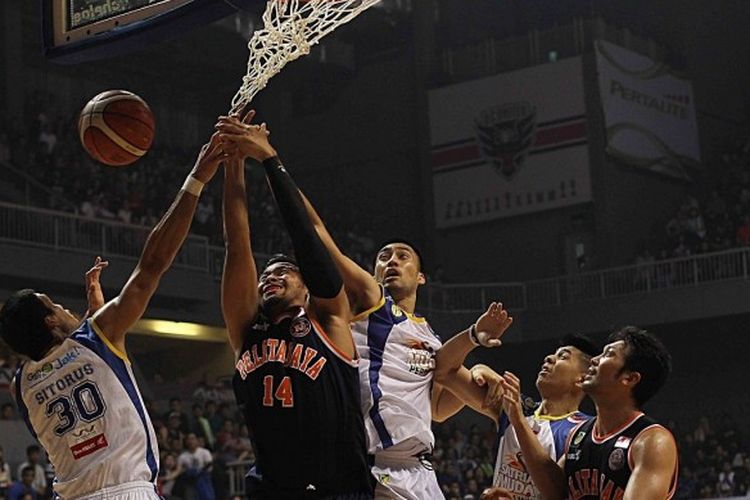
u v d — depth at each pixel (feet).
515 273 73.72
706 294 66.13
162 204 66.95
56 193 60.90
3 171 60.44
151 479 12.85
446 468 53.52
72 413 12.65
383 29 78.18
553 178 72.49
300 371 12.54
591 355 15.47
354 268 13.60
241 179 13.10
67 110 71.46
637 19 77.41
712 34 80.18
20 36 67.77
